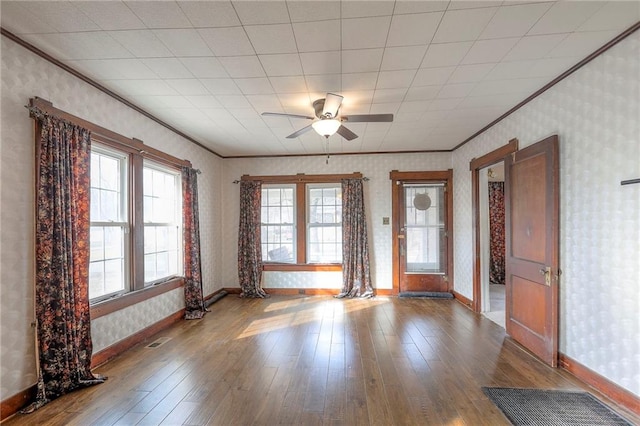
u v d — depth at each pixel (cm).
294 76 271
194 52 233
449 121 393
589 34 213
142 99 318
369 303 505
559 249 277
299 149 538
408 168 561
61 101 248
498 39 218
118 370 276
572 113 262
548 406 220
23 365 217
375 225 565
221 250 578
